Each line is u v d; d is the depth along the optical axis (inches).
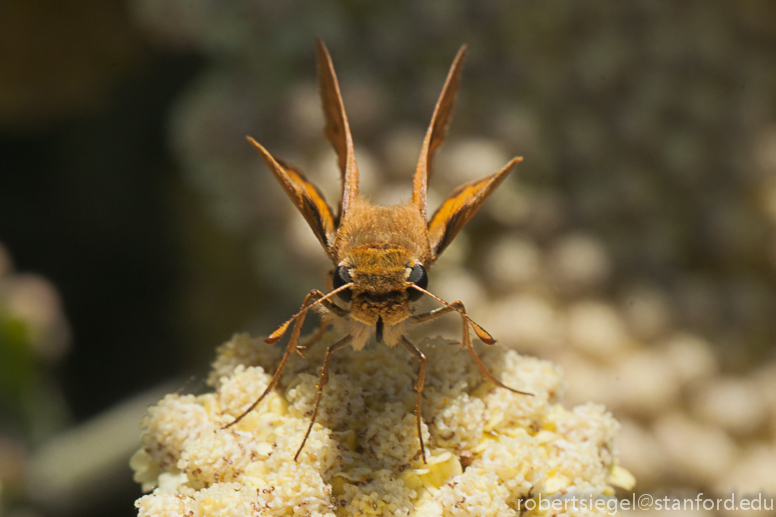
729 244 4.8
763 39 5.4
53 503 5.0
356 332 2.8
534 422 2.9
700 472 4.1
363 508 2.7
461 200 3.0
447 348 2.9
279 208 4.2
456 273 4.2
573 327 4.3
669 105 4.9
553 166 4.8
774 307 4.8
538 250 4.5
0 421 5.1
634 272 4.7
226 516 2.7
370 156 4.1
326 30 4.4
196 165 4.6
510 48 4.7
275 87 4.4
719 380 4.5
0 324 5.1
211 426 2.9
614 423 3.0
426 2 4.5
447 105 3.2
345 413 2.8
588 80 4.9
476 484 2.8
